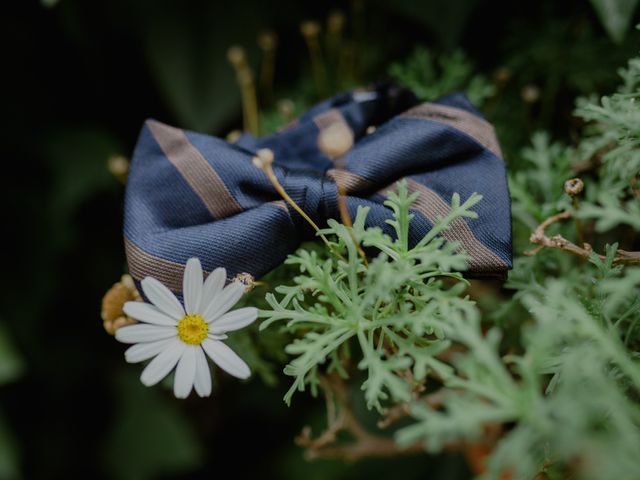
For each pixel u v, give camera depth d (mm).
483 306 264
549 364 174
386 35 381
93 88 430
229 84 387
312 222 193
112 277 473
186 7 395
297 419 488
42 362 481
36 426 495
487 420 140
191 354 182
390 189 211
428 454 423
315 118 237
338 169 211
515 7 346
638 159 189
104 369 500
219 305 183
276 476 486
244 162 209
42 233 455
